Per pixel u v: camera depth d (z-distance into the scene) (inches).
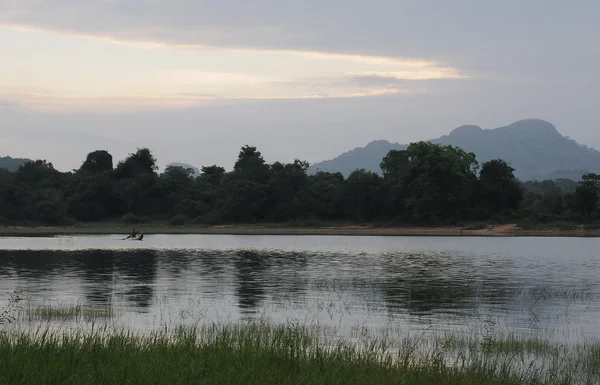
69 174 7372.1
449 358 865.5
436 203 5920.3
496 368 747.4
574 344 994.1
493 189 6033.5
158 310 1317.7
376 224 6063.0
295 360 652.7
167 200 6825.8
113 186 6771.7
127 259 2706.7
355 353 768.3
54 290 1646.2
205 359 625.3
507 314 1306.6
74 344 666.8
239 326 1071.0
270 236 5137.8
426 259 2824.8
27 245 3617.1
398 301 1485.0
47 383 528.1
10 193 6289.4
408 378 618.8
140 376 544.4
